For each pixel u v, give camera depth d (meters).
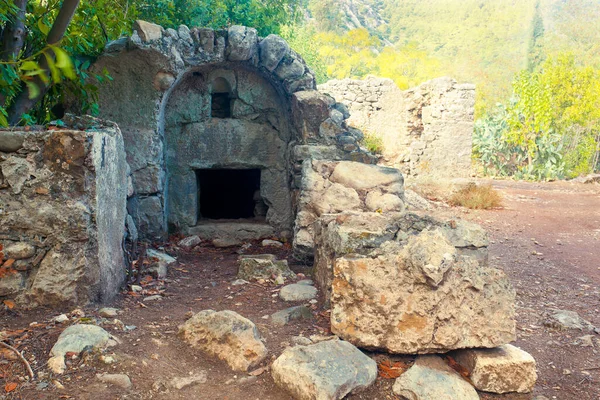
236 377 3.04
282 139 7.61
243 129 7.48
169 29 6.52
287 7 13.67
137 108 6.61
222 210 9.07
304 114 6.93
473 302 3.23
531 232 8.56
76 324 3.33
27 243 3.78
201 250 6.84
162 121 7.06
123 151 4.96
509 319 3.23
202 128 7.39
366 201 6.14
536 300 5.14
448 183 11.87
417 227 4.46
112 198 4.41
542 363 3.61
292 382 2.88
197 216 7.73
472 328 3.19
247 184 8.97
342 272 3.36
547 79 20.17
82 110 6.26
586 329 4.30
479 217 9.62
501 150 19.69
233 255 6.61
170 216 7.39
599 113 20.53
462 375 3.20
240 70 7.38
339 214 4.83
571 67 21.02
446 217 4.72
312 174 6.34
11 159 3.75
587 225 9.27
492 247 7.45
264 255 5.85
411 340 3.22
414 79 22.36
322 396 2.73
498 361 3.09
